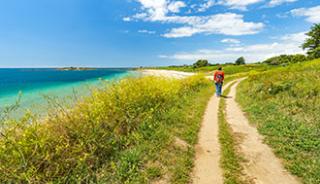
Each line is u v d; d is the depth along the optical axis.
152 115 7.59
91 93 6.26
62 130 4.93
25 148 3.84
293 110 8.92
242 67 80.25
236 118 9.42
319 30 68.69
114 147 5.43
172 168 5.04
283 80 14.30
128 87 7.84
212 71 78.81
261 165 5.28
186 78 19.89
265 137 6.96
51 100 5.19
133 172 4.74
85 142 4.84
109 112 6.05
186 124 8.16
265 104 10.80
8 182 3.75
